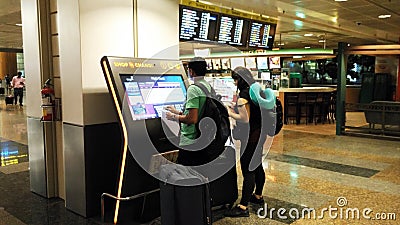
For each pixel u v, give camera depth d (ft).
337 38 41.22
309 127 32.78
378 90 48.52
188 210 8.96
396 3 22.76
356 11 25.32
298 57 44.57
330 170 17.38
